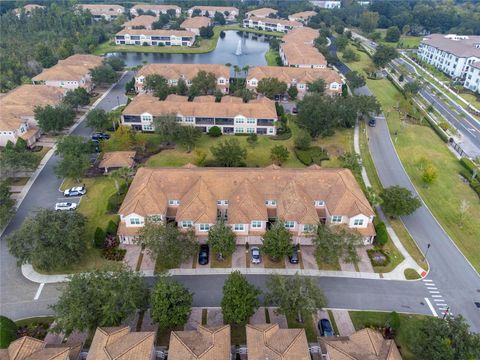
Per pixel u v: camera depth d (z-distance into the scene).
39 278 58.59
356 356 42.22
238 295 48.38
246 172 71.44
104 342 43.25
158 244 56.00
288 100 131.00
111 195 77.81
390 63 180.50
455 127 115.75
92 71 133.12
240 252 64.38
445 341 41.34
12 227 69.00
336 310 54.56
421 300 56.81
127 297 47.59
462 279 60.91
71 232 57.28
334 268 61.88
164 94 119.25
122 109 115.81
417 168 92.19
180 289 49.53
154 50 190.62
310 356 44.44
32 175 84.50
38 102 107.69
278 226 60.81
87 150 85.81
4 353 42.06
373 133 109.31
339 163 92.12
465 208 74.38
